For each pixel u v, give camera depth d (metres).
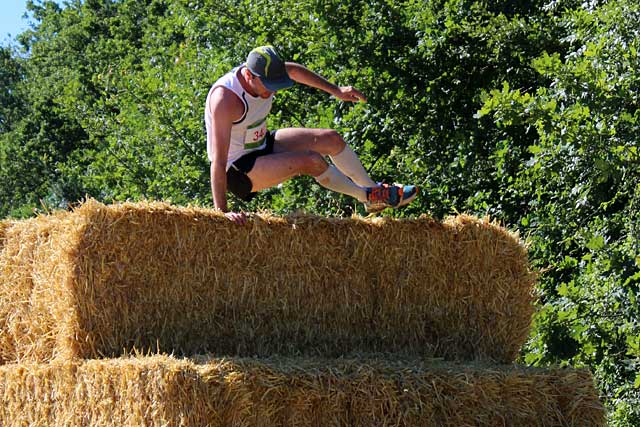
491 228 13.15
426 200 22.22
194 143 25.45
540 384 11.92
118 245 11.83
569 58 20.06
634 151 17.58
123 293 11.90
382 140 23.58
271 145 13.55
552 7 24.27
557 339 17.91
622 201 20.17
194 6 26.92
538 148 18.83
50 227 12.90
